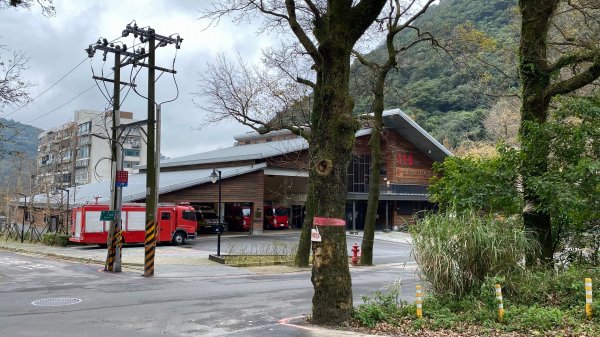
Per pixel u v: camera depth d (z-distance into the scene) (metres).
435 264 9.66
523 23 13.30
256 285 16.22
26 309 11.32
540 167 11.95
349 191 52.66
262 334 8.49
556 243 12.93
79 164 89.12
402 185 53.56
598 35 15.67
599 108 11.59
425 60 49.16
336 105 9.12
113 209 20.83
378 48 33.78
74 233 32.25
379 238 44.38
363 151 52.97
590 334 7.46
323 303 9.01
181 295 13.66
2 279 17.55
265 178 55.53
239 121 25.39
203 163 49.38
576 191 10.96
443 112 70.81
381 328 8.48
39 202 48.81
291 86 25.58
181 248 32.12
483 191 11.71
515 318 8.39
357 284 16.66
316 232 9.09
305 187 54.00
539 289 9.63
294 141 49.84
